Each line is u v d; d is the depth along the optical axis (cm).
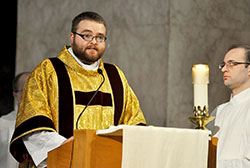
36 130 881
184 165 791
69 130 956
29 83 958
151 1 1659
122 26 1708
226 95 1678
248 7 1745
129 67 1680
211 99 1652
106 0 1752
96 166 745
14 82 1355
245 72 1051
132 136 752
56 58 1009
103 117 994
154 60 1636
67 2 1853
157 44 1633
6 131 1345
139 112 1049
